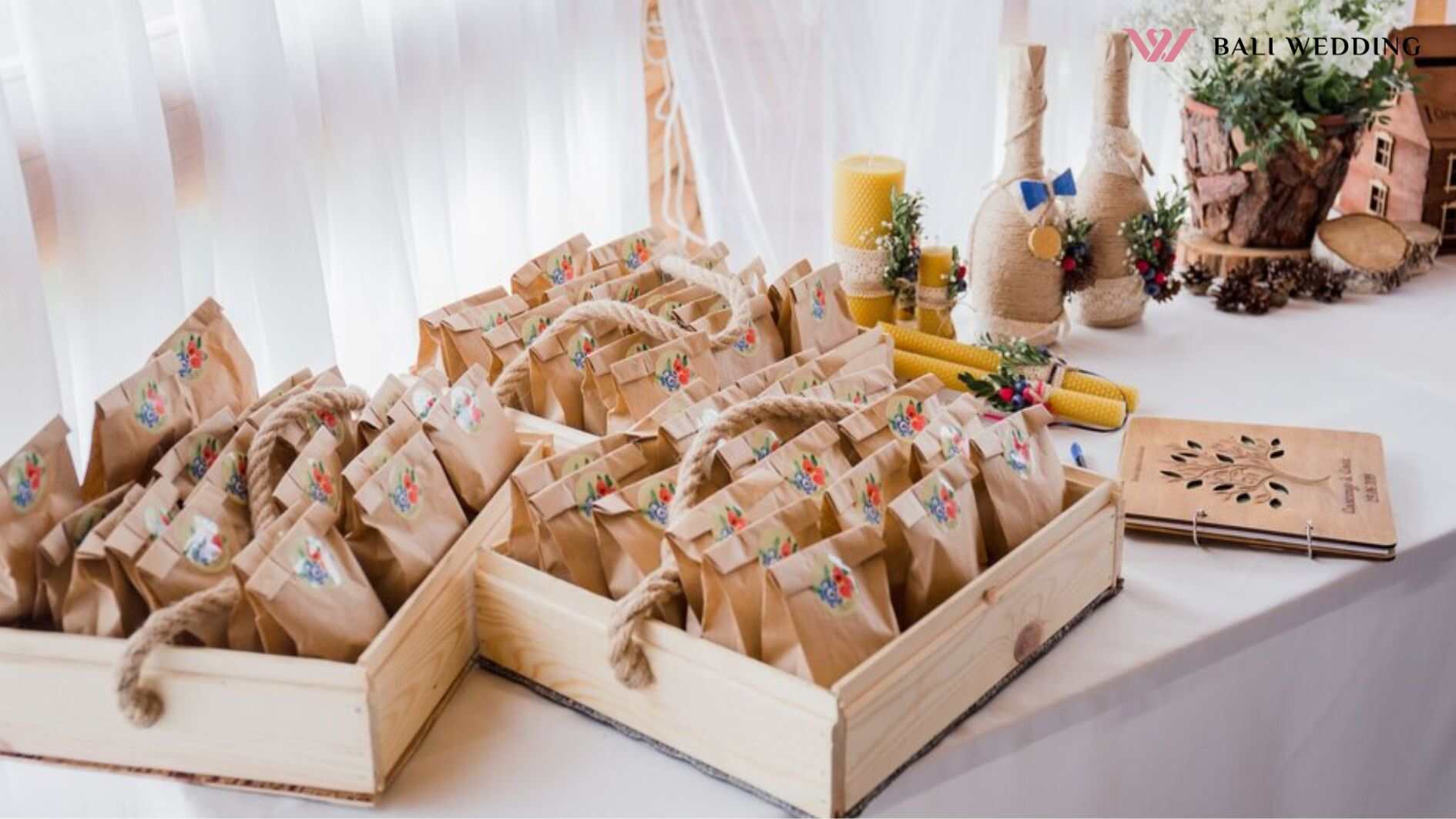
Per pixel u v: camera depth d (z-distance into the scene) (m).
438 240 1.70
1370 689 1.38
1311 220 1.91
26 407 1.14
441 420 1.17
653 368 1.32
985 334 1.68
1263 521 1.33
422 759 1.04
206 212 1.43
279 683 0.96
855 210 1.71
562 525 1.09
